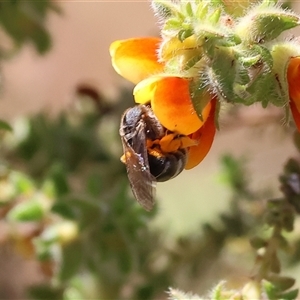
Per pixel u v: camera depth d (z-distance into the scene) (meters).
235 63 0.07
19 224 0.12
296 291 0.08
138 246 0.12
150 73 0.07
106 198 0.11
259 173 0.15
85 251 0.11
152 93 0.07
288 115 0.07
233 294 0.08
